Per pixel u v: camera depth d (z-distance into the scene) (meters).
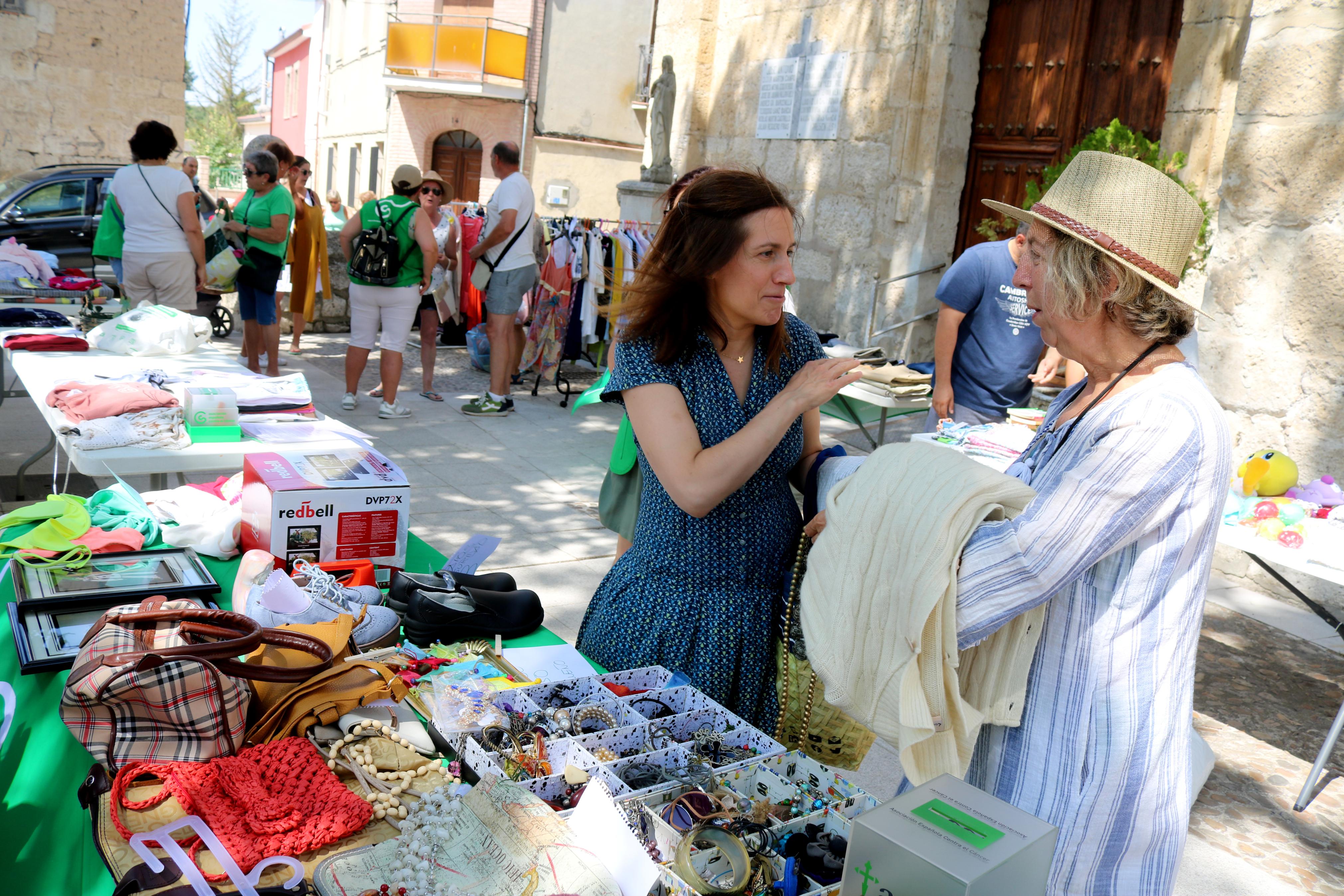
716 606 1.83
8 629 1.89
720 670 1.81
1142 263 1.29
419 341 10.37
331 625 1.66
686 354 1.73
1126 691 1.33
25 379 3.63
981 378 4.32
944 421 3.82
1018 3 7.23
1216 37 5.66
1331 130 4.44
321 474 2.20
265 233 7.12
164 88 14.72
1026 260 1.44
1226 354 4.92
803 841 1.28
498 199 7.14
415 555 2.44
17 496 4.72
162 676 1.37
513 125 20.64
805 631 1.46
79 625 1.87
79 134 14.28
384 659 1.74
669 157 9.70
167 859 1.19
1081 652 1.35
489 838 1.23
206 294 9.70
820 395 1.57
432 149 21.11
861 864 0.98
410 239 6.78
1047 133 7.09
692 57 9.65
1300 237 4.60
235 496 2.38
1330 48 4.41
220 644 1.45
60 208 10.39
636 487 2.99
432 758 1.47
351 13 25.45
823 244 8.55
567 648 1.97
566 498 5.56
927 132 7.54
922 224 7.64
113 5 14.04
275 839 1.23
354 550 2.19
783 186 8.93
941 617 1.32
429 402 7.67
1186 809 1.39
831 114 8.34
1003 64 7.38
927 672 1.34
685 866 1.18
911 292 7.78
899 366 5.07
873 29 7.87
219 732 1.41
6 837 1.44
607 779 1.38
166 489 3.78
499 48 19.62
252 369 7.67
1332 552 2.94
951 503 1.33
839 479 1.86
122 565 2.13
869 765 3.04
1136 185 1.30
